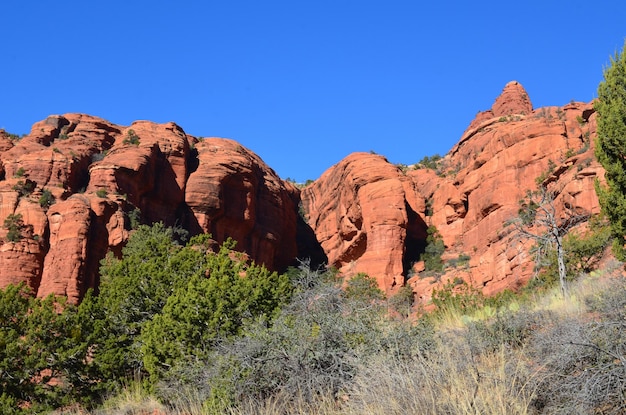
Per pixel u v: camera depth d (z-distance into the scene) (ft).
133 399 40.01
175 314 43.80
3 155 189.37
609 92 49.26
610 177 47.32
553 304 39.22
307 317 31.22
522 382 19.33
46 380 52.19
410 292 194.49
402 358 25.66
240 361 28.78
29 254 159.43
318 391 25.77
